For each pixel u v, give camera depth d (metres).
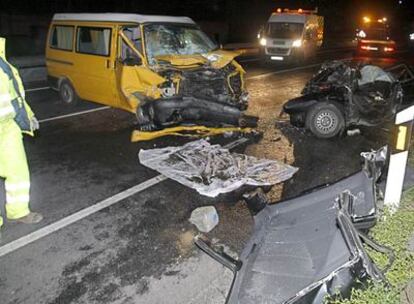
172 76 6.91
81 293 3.22
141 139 6.77
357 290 2.57
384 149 3.51
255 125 7.42
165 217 4.36
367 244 2.90
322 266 2.79
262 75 13.91
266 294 2.78
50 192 4.93
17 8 19.25
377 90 7.04
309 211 3.36
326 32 35.66
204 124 6.99
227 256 3.53
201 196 4.82
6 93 3.69
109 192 4.93
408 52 20.95
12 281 3.34
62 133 7.21
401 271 2.92
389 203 3.73
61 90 9.21
